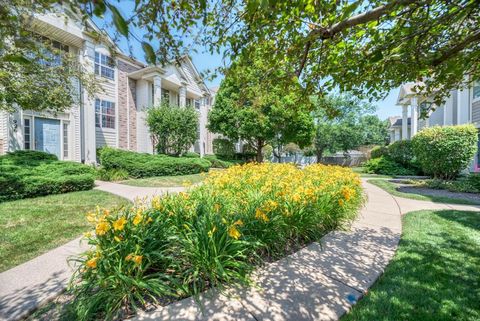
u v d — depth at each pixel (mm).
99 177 10000
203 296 2107
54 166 7652
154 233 2320
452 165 8883
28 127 9195
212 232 2258
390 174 14180
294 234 3309
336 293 2191
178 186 8625
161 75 14562
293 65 2678
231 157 20734
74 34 9992
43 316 1910
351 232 3809
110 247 2055
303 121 16516
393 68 2412
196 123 14477
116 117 13227
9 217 4500
